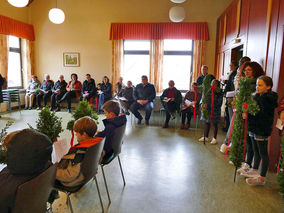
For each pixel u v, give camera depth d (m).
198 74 6.94
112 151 2.21
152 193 2.24
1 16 6.16
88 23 7.25
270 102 2.24
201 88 3.94
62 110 6.90
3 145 1.44
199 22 6.73
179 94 5.06
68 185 1.62
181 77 7.31
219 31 6.34
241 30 4.30
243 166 2.80
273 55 2.78
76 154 1.57
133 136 4.25
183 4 6.80
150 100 5.23
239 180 2.53
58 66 7.55
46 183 1.15
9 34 6.41
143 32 6.93
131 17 7.07
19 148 1.04
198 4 6.76
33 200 1.09
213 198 2.16
